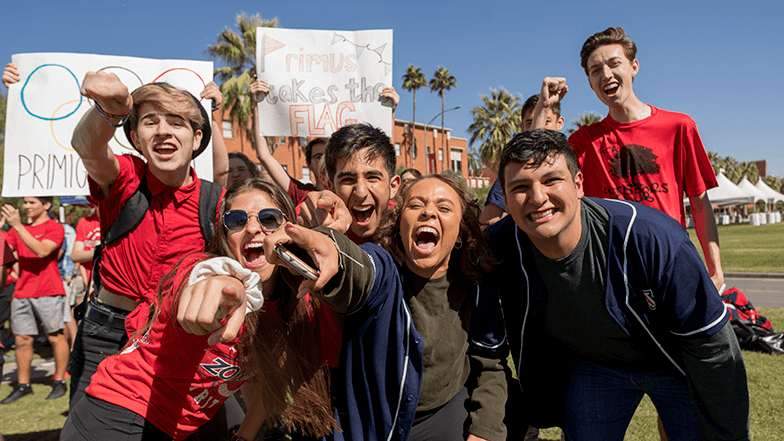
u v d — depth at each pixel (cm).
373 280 164
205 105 349
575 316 218
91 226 523
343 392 194
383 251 183
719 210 6875
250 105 2755
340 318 194
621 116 305
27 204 521
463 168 5069
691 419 225
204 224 251
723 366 198
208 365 178
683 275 192
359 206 258
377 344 182
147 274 242
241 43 2859
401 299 185
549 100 320
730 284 1197
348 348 187
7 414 456
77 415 183
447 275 206
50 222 530
